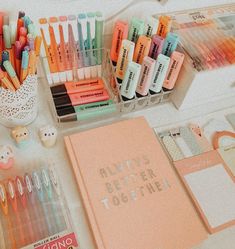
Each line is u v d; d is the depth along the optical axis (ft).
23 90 1.54
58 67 1.88
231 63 1.88
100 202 1.55
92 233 1.48
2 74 1.39
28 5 1.69
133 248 1.44
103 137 1.75
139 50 1.75
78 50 1.86
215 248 1.58
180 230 1.53
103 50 1.92
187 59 1.86
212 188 1.72
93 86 1.97
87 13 1.75
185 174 1.75
